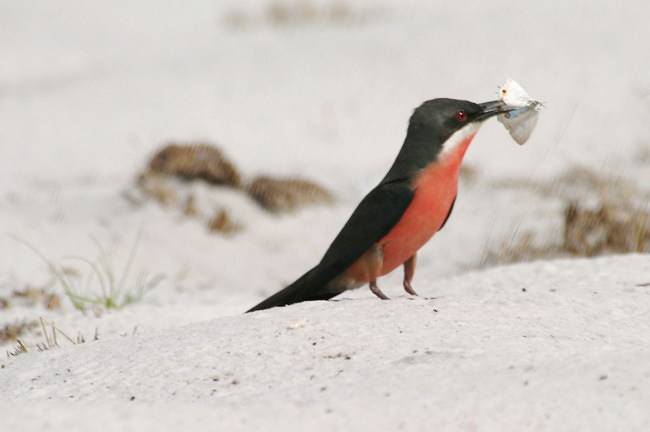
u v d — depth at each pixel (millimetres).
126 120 22062
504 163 18812
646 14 25516
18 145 20641
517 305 7414
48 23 32375
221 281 13750
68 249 14016
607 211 13742
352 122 21516
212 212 15750
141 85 24641
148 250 14406
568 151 18938
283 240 15430
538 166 18438
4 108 23406
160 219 15406
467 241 15039
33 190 17281
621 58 23016
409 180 7773
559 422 4953
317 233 15812
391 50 25250
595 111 20672
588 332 6906
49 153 20078
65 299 11539
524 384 5430
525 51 24000
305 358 6395
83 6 34625
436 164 7805
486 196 17078
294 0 30625
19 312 10773
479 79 22781
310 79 24000
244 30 30000
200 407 5645
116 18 33281
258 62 25578
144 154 19656
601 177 17016
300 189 16859
